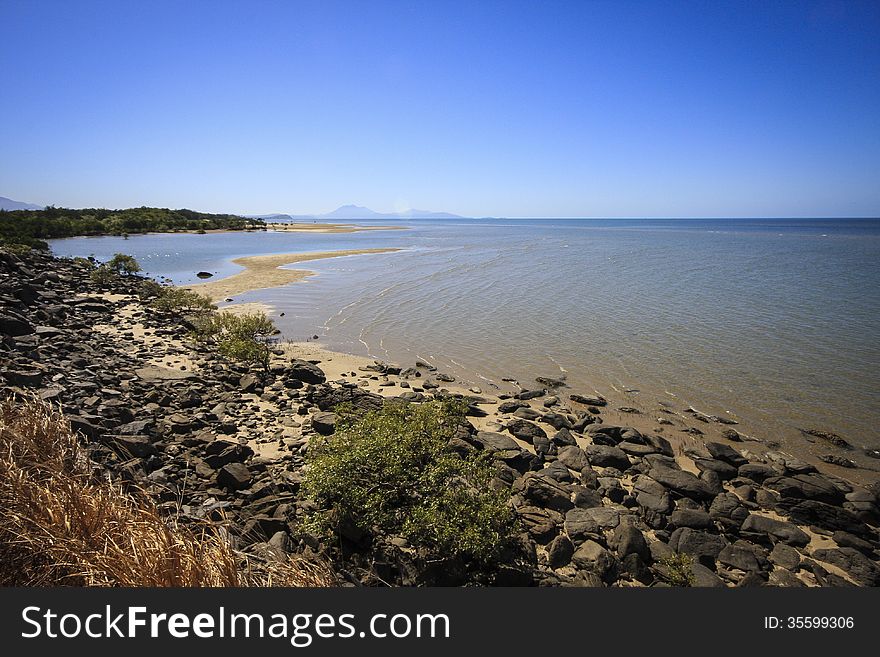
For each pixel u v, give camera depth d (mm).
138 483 7461
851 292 36094
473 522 7543
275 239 101062
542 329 25609
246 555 5551
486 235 135625
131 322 23297
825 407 16016
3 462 5652
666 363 20219
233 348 17219
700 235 131250
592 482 11000
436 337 24047
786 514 10477
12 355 13492
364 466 8227
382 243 93000
